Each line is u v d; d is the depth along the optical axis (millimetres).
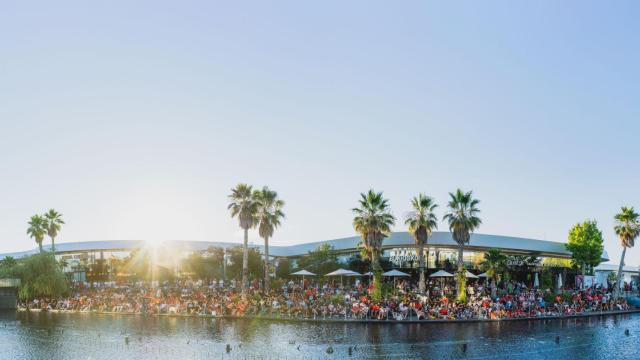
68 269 110250
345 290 72375
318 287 76312
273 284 80500
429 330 48812
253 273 98250
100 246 111125
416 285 79625
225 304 61000
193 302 62188
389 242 95500
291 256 115250
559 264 104500
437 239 93562
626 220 82375
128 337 45906
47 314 66188
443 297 62250
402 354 38562
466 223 67875
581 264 101625
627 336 46906
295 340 43781
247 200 71312
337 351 39562
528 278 95500
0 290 77438
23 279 75562
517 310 58562
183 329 50062
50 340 45656
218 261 99812
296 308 57188
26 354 40125
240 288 74062
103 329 51031
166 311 62281
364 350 39875
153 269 99938
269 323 53500
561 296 69938
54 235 99188
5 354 40250
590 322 56000
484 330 49062
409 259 94625
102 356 38844
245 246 70000
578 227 102188
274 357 37625
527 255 102062
